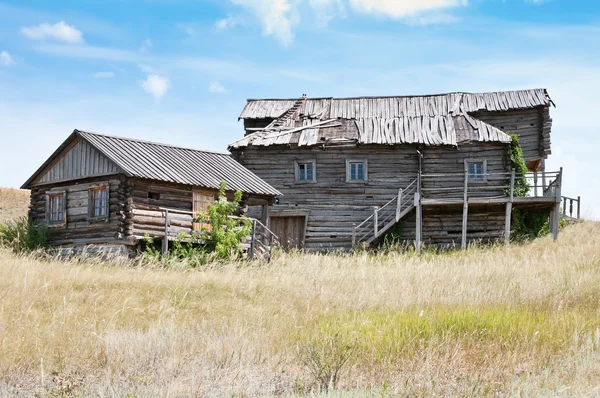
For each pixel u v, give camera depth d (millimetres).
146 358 11500
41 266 19859
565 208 40062
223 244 25500
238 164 31156
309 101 41031
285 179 35281
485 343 12500
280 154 35500
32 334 12844
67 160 27078
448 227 34656
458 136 35000
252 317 15617
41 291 16781
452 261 26562
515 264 24078
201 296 18281
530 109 39562
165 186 26078
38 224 27750
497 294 18234
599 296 17422
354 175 35219
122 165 24750
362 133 35344
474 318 13945
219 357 11594
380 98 41062
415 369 11031
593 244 29250
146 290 18266
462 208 34531
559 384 9773
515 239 33469
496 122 39719
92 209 26062
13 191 46812
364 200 34844
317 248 34656
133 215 24875
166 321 14789
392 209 34562
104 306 16297
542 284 19219
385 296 18516
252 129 37469
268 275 22203
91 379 10469
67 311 15281
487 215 34500
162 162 27062
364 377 10664
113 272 20594
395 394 9547
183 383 10320
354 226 32969
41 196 27875
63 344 12391
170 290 18359
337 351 11242
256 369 11094
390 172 35000
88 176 26047
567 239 32344
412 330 13219
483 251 30281
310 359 10930
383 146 34969
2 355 11438
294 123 37875
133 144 27797
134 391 9773
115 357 11500
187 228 25875
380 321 14336
